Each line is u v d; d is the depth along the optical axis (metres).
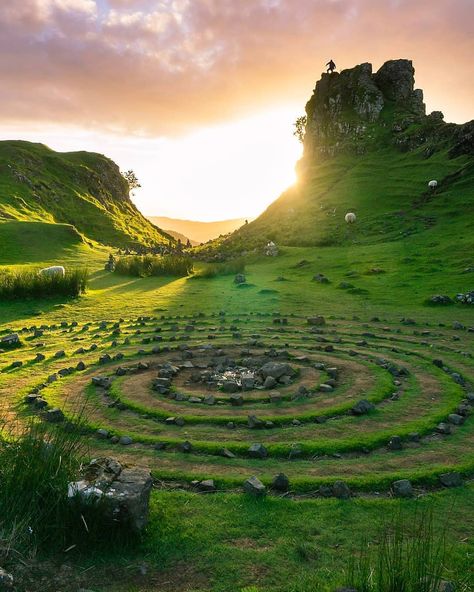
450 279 29.80
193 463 7.85
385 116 100.06
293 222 69.69
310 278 36.03
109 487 5.61
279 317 22.47
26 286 27.64
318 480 7.07
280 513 6.20
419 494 6.85
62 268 32.59
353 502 6.51
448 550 5.41
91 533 5.32
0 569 4.54
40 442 6.02
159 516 6.04
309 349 15.79
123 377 12.95
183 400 11.02
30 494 5.39
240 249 61.97
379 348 15.95
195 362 14.55
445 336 17.81
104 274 40.78
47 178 117.94
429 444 8.62
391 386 11.70
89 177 133.75
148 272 40.91
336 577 4.88
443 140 80.94
